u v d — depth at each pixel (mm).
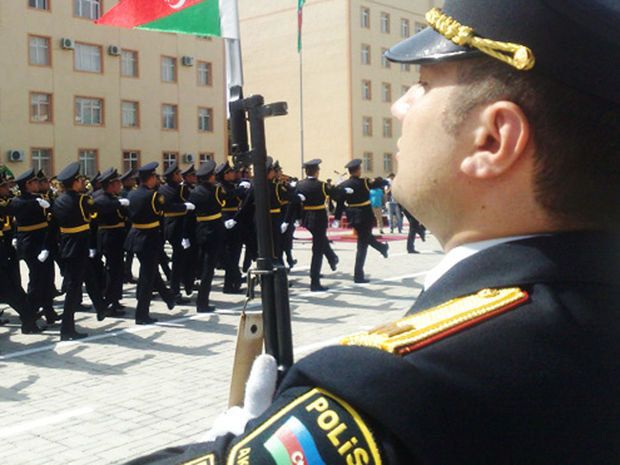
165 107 33531
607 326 750
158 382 5871
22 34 28109
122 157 31734
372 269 12961
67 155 29672
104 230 8914
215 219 9258
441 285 843
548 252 789
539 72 768
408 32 42531
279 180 11703
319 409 719
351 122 40094
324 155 41156
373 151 41188
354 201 11141
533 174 794
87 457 4258
